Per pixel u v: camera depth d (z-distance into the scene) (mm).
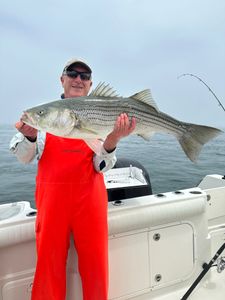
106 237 1802
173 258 2199
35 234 1809
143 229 2080
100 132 1735
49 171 1732
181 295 2193
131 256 2053
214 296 2209
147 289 2119
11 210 1979
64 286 1760
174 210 2125
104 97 1763
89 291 1766
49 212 1685
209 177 3318
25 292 1820
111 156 1788
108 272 1897
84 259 1753
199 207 2227
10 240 1732
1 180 6680
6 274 1769
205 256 2316
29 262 1828
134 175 2838
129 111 1800
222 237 2732
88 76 2025
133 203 2068
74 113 1652
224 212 2775
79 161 1735
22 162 1788
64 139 1763
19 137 1745
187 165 7504
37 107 1616
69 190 1701
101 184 1850
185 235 2236
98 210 1759
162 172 6801
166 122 1960
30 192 5945
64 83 2057
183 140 2037
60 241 1701
